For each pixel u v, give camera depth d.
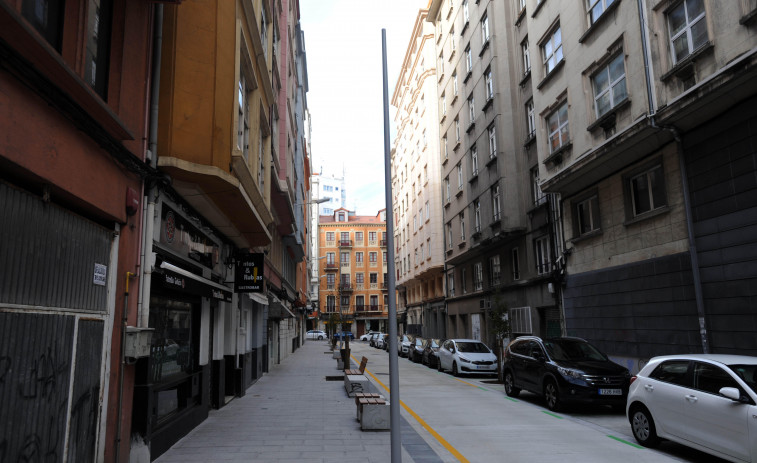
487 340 25.73
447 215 34.12
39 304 4.29
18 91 3.77
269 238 11.59
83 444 5.00
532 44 19.31
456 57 31.64
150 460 6.49
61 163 4.41
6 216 3.85
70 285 4.81
